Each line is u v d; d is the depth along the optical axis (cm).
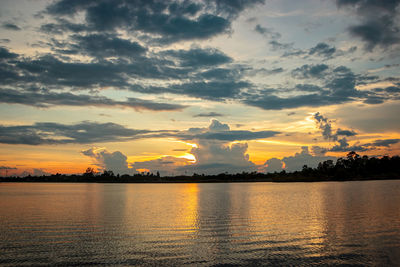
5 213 5384
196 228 3838
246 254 2664
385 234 3366
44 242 3083
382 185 16325
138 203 7625
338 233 3441
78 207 6519
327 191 11875
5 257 2575
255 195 10512
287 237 3281
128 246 2925
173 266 2366
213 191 14712
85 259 2530
